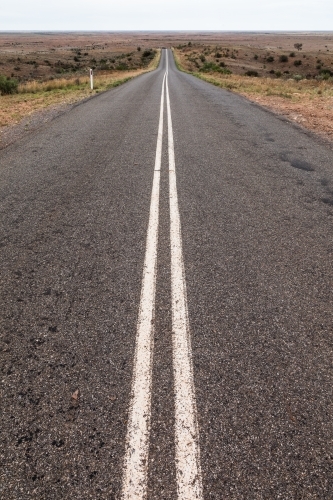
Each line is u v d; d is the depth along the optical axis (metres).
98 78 25.77
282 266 2.94
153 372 1.95
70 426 1.66
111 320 2.32
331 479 1.47
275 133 7.88
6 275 2.80
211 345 2.13
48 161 5.80
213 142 7.00
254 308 2.45
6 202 4.18
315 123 8.96
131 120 9.17
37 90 18.92
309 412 1.74
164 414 1.73
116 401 1.79
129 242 3.28
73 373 1.94
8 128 8.47
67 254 3.08
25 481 1.45
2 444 1.59
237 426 1.67
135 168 5.42
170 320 2.33
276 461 1.53
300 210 4.00
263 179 4.97
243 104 12.32
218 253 3.11
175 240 3.32
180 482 1.45
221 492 1.42
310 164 5.68
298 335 2.22
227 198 4.30
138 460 1.53
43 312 2.40
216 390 1.85
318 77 30.05
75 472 1.48
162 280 2.74
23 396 1.81
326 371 1.97
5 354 2.06
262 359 2.04
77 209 3.98
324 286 2.70
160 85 19.25
